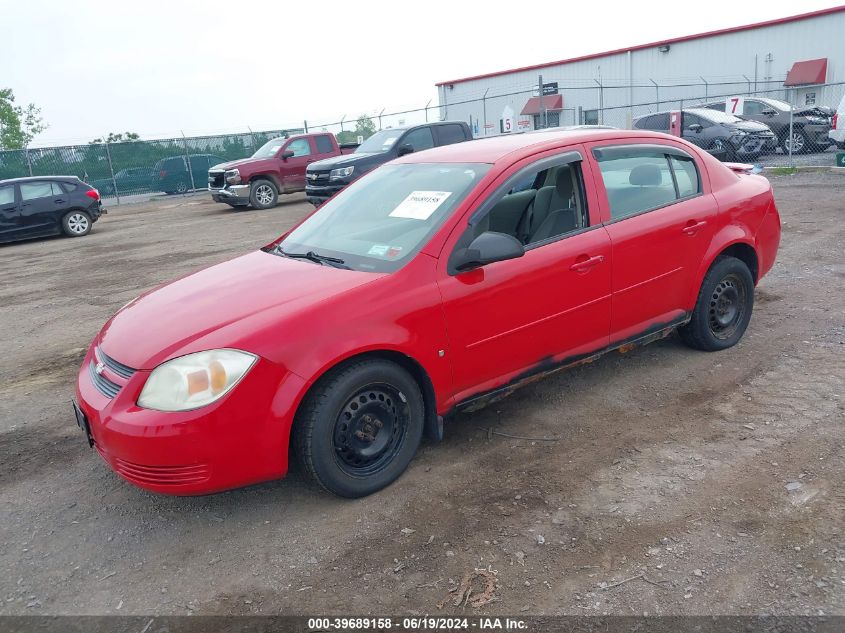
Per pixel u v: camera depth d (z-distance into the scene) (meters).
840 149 16.19
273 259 4.04
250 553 3.04
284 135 28.53
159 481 2.98
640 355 4.94
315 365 3.08
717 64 28.52
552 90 25.89
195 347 3.04
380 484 3.41
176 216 19.28
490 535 3.03
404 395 3.41
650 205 4.34
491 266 3.62
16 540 3.29
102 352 3.41
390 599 2.69
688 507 3.12
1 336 7.12
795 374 4.42
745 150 16.89
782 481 3.26
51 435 4.47
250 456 3.03
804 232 8.85
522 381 3.88
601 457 3.62
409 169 4.34
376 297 3.28
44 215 15.83
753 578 2.64
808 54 26.05
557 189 4.07
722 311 4.83
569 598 2.62
